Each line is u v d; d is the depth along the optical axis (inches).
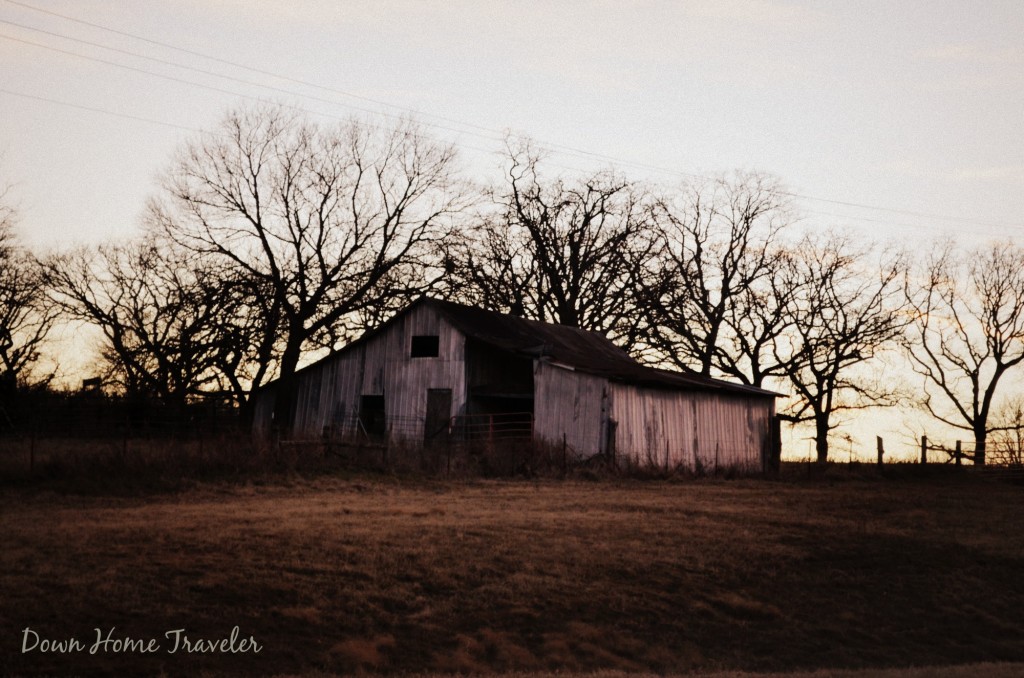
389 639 580.1
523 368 1688.0
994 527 1011.3
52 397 1935.3
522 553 762.2
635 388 1488.7
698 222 2314.2
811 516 1022.4
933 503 1192.2
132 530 753.6
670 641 636.7
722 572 768.3
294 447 1175.6
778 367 2245.3
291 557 698.8
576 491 1141.7
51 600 574.6
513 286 2324.1
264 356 1892.2
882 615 718.5
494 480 1214.9
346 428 1626.5
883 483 1482.5
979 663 622.8
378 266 1947.6
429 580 681.6
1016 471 1630.2
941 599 757.3
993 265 2282.2
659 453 1528.1
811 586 764.0
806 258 2274.9
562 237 2321.6
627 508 1003.9
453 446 1373.0
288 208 1932.8
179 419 1813.5
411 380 1592.0
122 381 1966.0
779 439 1891.0
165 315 2044.8
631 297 2279.8
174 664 518.0
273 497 997.2
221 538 737.0
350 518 858.8
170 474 1043.9
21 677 482.3
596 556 771.4
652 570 752.3
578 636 620.7
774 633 669.3
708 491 1219.2
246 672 519.5
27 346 2079.2
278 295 1875.0
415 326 1604.3
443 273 2017.7
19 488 959.6
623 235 2284.7
